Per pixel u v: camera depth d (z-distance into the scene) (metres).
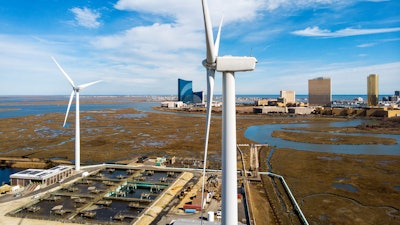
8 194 65.56
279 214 56.28
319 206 60.09
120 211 56.94
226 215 30.12
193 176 80.06
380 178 79.19
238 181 76.19
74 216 54.31
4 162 102.31
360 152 115.06
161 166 91.31
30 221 51.72
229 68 28.36
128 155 112.81
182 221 48.06
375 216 55.16
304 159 102.88
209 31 26.84
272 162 98.81
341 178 79.50
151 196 65.94
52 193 65.75
